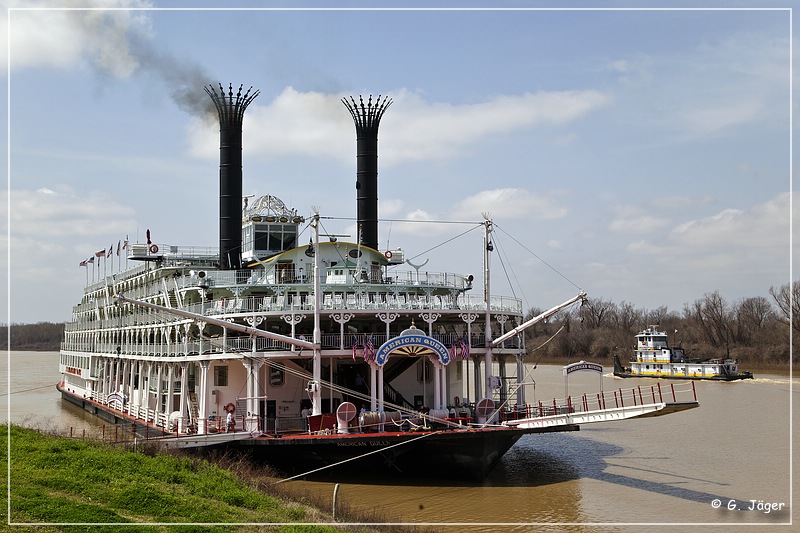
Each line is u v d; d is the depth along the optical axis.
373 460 49.97
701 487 49.59
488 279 57.16
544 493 47.94
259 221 73.25
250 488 40.44
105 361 92.38
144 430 64.62
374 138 73.38
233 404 57.59
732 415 85.56
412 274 63.50
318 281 53.28
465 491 48.22
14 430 44.31
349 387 59.28
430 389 60.53
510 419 56.44
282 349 54.34
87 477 36.38
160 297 70.50
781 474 53.31
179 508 33.59
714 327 193.88
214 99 72.75
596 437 70.31
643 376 147.25
